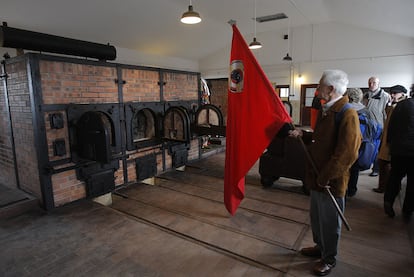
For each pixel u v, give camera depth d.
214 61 10.46
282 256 2.03
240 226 2.52
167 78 4.07
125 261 1.98
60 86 2.81
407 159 2.40
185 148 4.56
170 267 1.90
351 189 3.07
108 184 3.33
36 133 2.68
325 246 1.76
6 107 3.15
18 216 2.71
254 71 1.85
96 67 3.12
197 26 7.83
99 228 2.47
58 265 1.94
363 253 2.04
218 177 4.04
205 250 2.12
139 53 8.56
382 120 3.63
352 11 6.12
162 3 6.10
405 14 4.84
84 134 2.86
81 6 5.42
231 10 6.71
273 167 3.40
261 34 9.43
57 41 2.81
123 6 5.83
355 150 1.53
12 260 2.00
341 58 8.27
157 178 4.03
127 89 3.50
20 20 5.23
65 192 2.95
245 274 1.83
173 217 2.73
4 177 3.54
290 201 3.08
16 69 2.84
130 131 3.58
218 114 4.13
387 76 7.70
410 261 1.94
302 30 8.73
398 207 2.85
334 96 1.64
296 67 9.02
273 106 1.81
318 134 1.70
